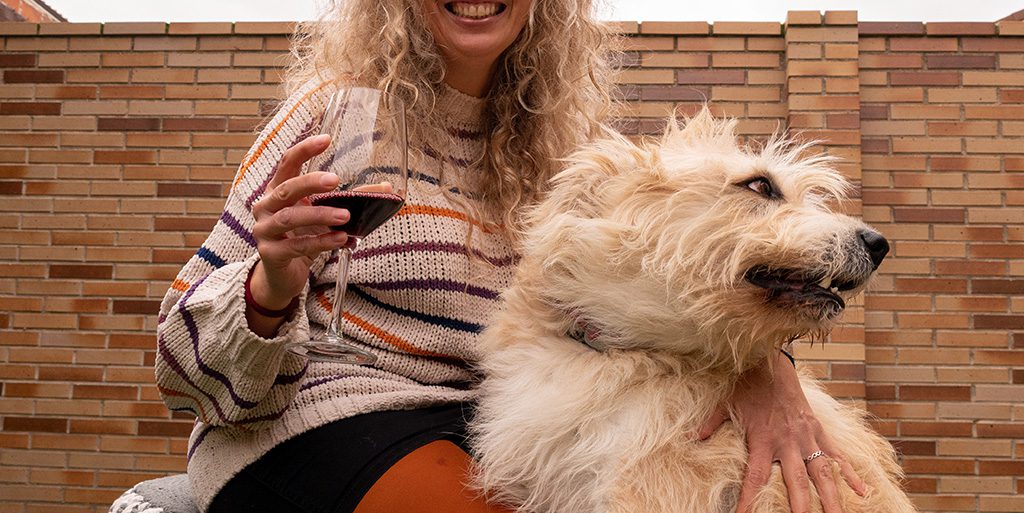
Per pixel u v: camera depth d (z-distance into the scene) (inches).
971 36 226.8
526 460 83.4
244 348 75.6
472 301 94.9
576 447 82.7
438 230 93.7
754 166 94.0
